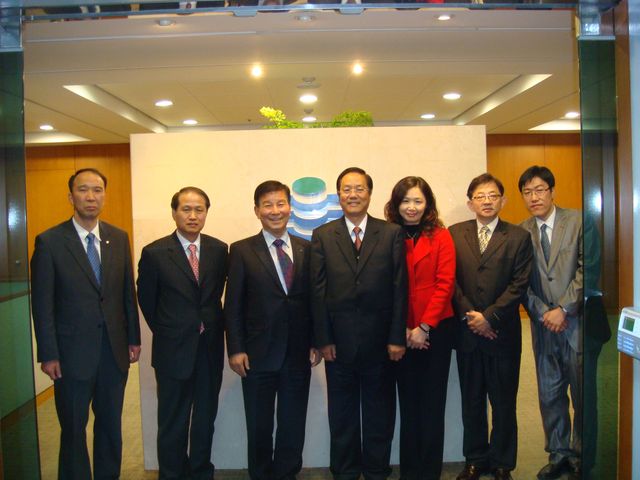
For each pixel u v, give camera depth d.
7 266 1.83
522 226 2.77
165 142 2.91
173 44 3.62
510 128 6.87
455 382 2.91
